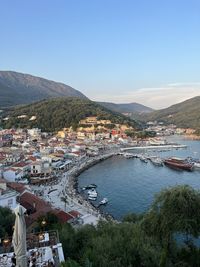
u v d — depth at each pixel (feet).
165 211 111.34
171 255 128.67
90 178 588.91
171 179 582.35
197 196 110.11
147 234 126.00
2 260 95.55
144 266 118.73
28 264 90.58
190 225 106.11
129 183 543.39
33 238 111.45
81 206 376.27
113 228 155.84
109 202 423.23
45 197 414.41
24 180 507.71
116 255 121.60
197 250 129.90
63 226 187.62
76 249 138.00
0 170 507.30
